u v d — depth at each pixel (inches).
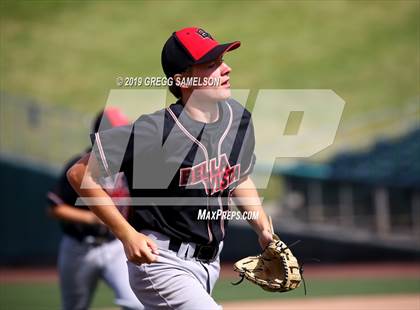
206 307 419.5
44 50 3238.2
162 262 431.5
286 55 3159.5
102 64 3147.1
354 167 2311.8
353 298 1315.2
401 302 1232.8
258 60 3112.7
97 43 3304.6
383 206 2181.3
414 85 2920.8
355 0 3563.0
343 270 1942.7
